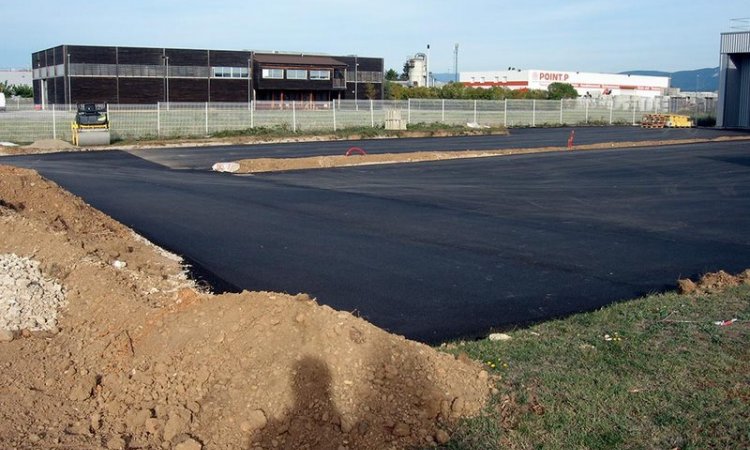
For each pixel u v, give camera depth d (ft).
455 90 265.13
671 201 64.59
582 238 47.44
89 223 44.37
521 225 51.96
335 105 175.11
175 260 39.32
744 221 54.65
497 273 37.83
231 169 87.92
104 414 19.12
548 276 37.40
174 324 22.31
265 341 19.77
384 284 35.37
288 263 39.37
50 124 141.90
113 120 148.87
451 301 32.63
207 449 17.35
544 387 20.71
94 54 205.77
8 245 32.58
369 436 17.60
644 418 18.78
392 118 163.12
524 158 104.37
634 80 367.45
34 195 43.80
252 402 18.40
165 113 153.07
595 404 19.53
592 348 24.50
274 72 228.22
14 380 20.62
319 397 18.29
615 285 35.78
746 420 18.65
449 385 19.84
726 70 186.60
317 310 20.34
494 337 26.43
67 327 25.26
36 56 233.76
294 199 63.46
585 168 91.35
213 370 19.77
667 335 25.86
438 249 43.45
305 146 127.65
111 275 29.14
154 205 59.16
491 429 18.21
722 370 22.18
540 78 338.95
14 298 26.13
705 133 162.61
